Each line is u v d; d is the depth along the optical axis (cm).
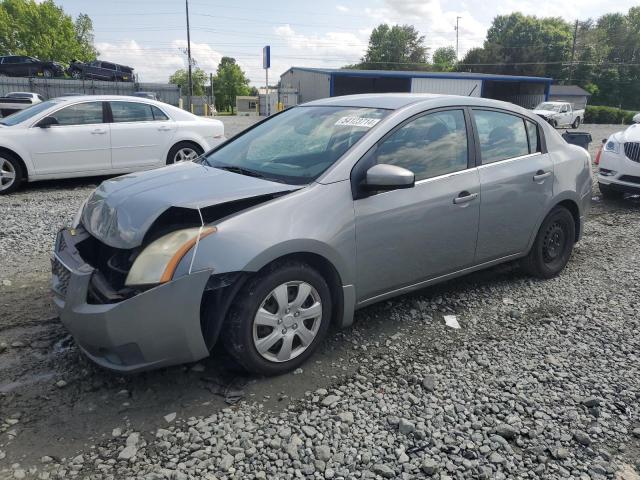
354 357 349
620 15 10694
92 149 907
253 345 305
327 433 273
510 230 440
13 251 550
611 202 877
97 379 316
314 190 326
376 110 390
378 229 348
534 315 421
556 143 486
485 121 429
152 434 270
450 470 251
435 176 384
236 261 286
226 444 263
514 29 9556
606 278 508
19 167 854
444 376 330
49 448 258
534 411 297
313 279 321
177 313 279
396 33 10638
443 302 440
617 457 264
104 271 300
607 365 349
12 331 372
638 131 857
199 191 315
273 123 439
